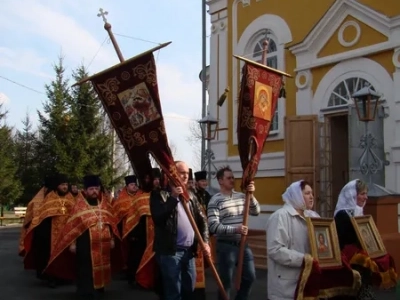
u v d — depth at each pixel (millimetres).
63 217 10711
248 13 15469
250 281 6617
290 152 13023
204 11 17531
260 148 6254
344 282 5293
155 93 5734
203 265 7922
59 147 29656
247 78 6113
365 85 12289
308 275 4902
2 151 33156
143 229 10023
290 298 5004
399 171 11336
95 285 8773
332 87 12992
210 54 16625
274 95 6410
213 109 16375
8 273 12102
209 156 14844
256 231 13766
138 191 10406
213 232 6652
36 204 11797
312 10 13703
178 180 5883
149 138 5777
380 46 11820
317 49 13398
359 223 6191
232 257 6684
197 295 7812
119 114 5723
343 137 13344
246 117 6172
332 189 13000
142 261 8445
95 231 8859
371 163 10828
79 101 30562
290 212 5191
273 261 5141
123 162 33281
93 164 29828
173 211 6074
